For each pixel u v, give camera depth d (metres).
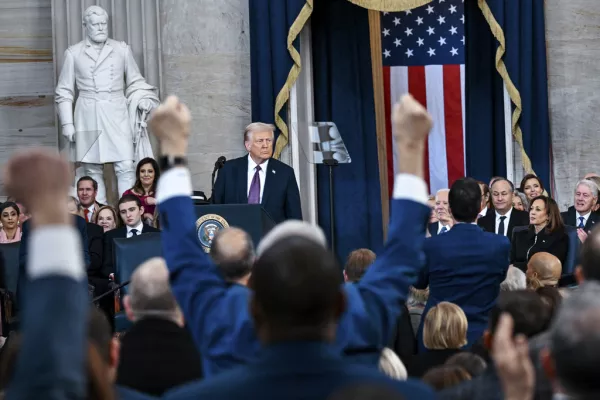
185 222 6.59
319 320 4.62
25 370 3.88
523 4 27.36
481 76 28.56
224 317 6.62
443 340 10.60
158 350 7.86
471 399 6.55
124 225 22.61
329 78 28.61
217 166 20.00
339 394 3.45
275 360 4.57
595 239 6.79
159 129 6.55
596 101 28.28
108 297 19.75
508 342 4.91
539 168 27.66
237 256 7.88
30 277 3.95
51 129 28.70
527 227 20.48
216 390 4.54
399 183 6.37
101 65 26.27
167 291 7.95
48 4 28.70
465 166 29.27
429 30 29.45
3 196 22.16
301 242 4.72
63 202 3.94
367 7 26.75
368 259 12.66
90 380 4.60
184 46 28.00
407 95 6.17
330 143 21.17
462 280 12.61
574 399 4.46
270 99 26.98
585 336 4.37
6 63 28.67
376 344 6.50
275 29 26.94
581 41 28.28
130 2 27.33
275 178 19.70
